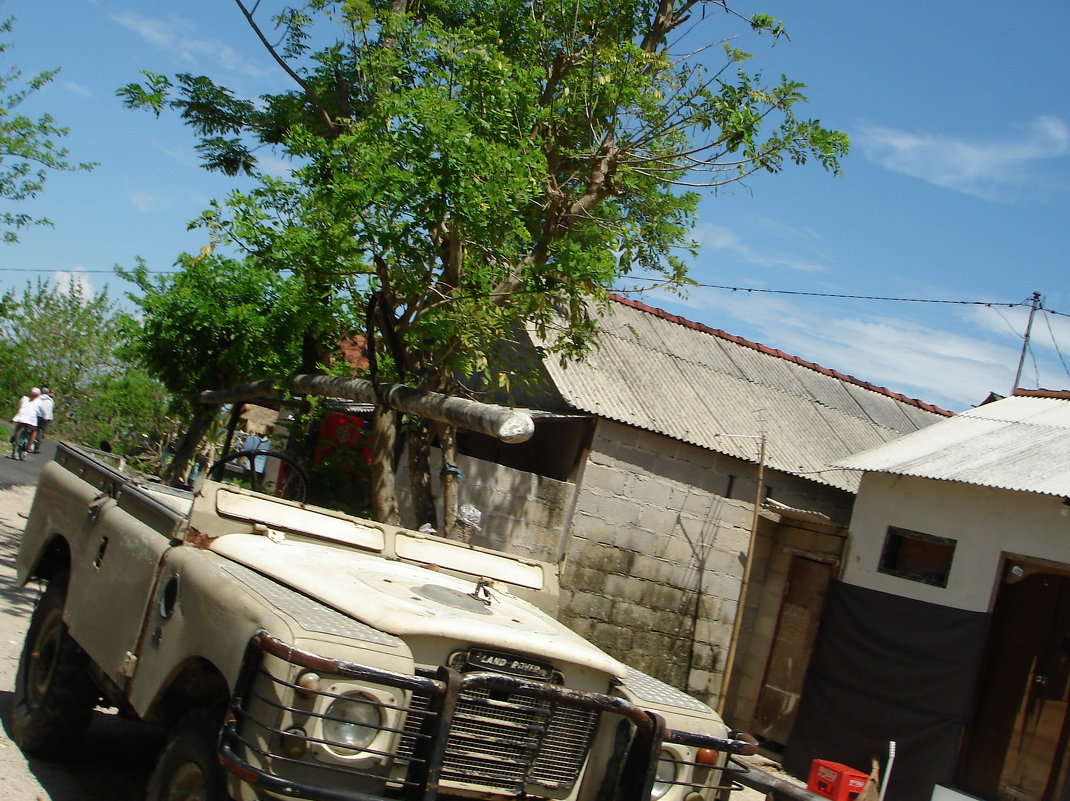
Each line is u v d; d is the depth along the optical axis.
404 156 8.93
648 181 11.30
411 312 9.93
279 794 3.52
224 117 11.88
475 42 10.23
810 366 17.22
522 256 10.95
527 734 4.20
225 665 3.84
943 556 11.71
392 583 4.69
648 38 11.30
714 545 12.95
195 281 13.35
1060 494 10.02
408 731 3.90
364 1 10.60
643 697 4.50
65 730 5.68
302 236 9.05
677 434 12.52
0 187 14.74
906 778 10.94
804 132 10.46
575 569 12.01
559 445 12.68
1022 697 10.77
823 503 14.14
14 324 30.23
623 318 14.84
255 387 9.03
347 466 12.01
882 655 11.59
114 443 23.19
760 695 13.27
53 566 6.57
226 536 4.92
